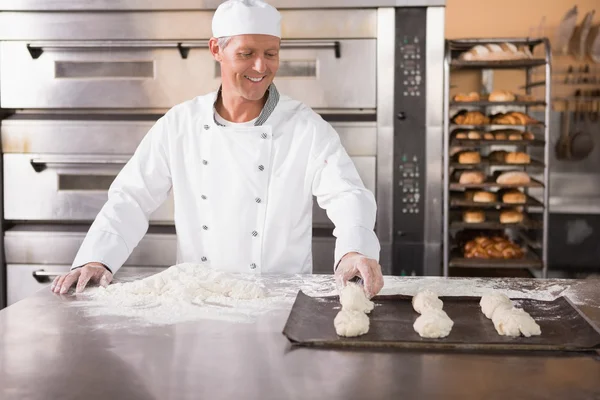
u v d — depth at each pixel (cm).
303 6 308
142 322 153
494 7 396
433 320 139
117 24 316
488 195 356
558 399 111
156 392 114
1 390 116
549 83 329
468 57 334
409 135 315
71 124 321
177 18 314
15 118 325
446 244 325
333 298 168
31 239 325
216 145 215
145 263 322
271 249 219
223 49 204
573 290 183
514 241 382
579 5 394
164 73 318
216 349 135
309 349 134
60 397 113
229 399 112
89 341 140
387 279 196
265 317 156
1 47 321
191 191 221
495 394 113
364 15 309
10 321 154
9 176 326
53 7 314
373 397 112
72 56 319
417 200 318
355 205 200
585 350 131
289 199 217
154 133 223
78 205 325
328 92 314
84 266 194
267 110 216
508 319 141
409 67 311
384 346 135
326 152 214
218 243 219
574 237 401
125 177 221
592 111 393
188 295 173
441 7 307
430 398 111
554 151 398
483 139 339
